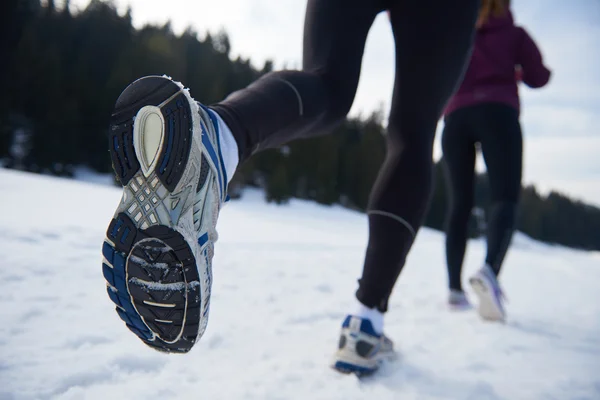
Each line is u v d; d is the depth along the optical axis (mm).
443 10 964
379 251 985
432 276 3254
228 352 1087
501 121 1878
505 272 4434
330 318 1563
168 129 597
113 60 36125
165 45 35188
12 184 7582
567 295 3059
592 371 1197
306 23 1032
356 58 974
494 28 1966
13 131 28906
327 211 30641
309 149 35344
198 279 624
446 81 995
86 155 31234
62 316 1259
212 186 655
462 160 2029
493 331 1565
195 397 811
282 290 1975
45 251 2250
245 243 4016
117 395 798
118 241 611
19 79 30094
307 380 928
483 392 978
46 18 36062
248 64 43844
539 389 1027
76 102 30328
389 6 1059
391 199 966
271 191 29734
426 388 970
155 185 602
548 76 2043
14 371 859
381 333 1025
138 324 668
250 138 747
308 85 845
